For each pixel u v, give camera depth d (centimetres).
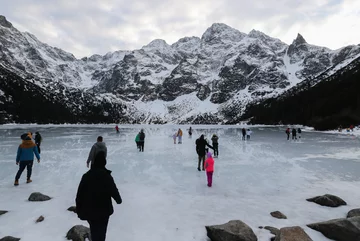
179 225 499
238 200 670
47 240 429
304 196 708
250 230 437
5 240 423
